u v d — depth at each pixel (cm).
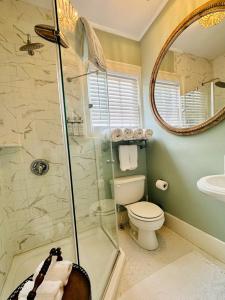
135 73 222
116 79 217
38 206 176
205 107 149
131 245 177
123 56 214
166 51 183
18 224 167
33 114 172
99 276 126
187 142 171
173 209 195
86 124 169
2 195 155
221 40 134
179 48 169
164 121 194
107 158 183
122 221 216
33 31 167
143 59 221
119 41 211
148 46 210
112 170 181
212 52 141
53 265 78
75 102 153
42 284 68
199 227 167
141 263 151
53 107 180
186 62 164
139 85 227
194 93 158
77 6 168
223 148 140
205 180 125
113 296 117
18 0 163
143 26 205
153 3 177
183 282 129
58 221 185
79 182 163
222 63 135
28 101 169
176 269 142
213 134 147
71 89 147
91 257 144
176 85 176
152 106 207
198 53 152
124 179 200
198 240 167
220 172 144
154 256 159
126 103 224
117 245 162
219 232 149
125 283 131
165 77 188
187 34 160
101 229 170
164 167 202
